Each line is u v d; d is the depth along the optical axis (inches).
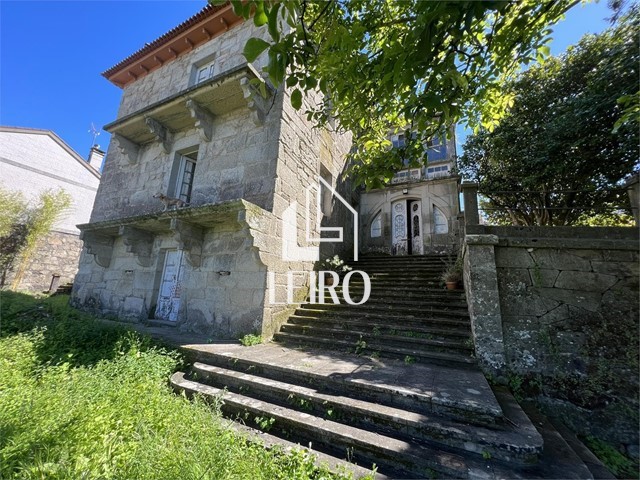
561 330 121.6
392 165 109.0
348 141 401.4
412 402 96.4
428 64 71.1
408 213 404.2
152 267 240.4
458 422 87.0
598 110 183.0
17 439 69.7
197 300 205.2
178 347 156.6
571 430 107.0
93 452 72.7
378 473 76.5
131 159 284.7
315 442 91.7
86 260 294.5
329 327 185.0
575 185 228.7
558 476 69.2
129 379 118.9
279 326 191.9
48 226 413.7
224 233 205.5
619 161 198.5
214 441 82.4
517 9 94.7
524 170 243.0
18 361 130.1
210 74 275.6
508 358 124.6
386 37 98.6
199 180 235.0
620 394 106.7
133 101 327.0
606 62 182.7
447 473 71.9
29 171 417.1
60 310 223.6
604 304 118.8
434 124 109.1
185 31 284.5
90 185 498.3
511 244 138.0
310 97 265.6
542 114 238.7
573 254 128.6
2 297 243.1
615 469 90.6
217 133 237.1
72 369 122.9
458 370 125.8
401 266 289.7
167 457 72.7
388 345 155.3
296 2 64.3
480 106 135.7
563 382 114.8
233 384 125.7
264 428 99.3
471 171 305.4
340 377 112.3
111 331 168.2
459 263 212.4
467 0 52.9
